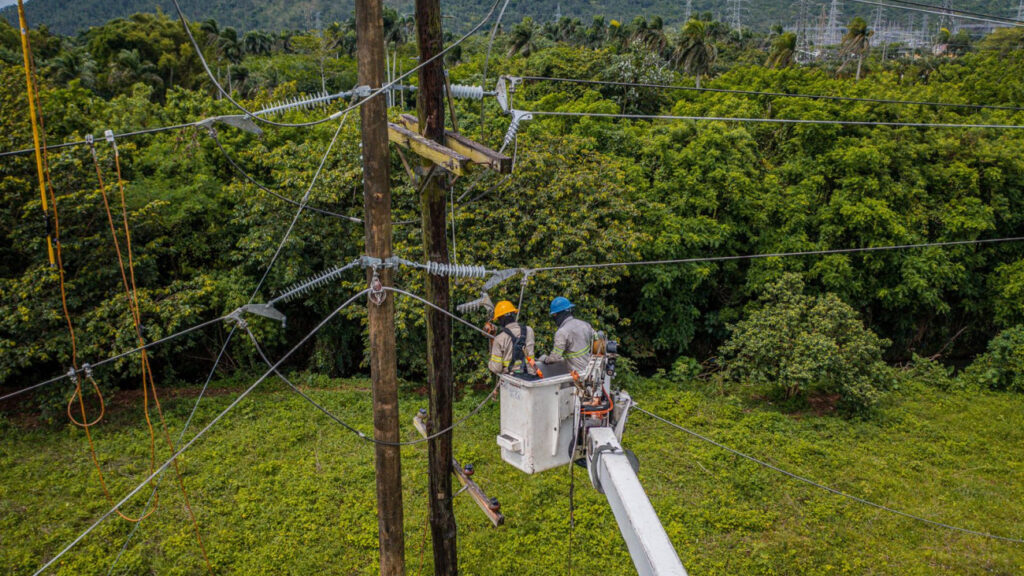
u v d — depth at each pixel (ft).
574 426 21.91
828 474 44.21
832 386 56.39
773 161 75.05
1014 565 35.55
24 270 52.95
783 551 36.01
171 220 54.39
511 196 54.29
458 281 51.90
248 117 20.90
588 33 244.22
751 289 66.33
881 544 37.19
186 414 50.14
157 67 198.90
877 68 175.73
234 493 39.52
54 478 40.40
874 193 67.97
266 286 57.62
